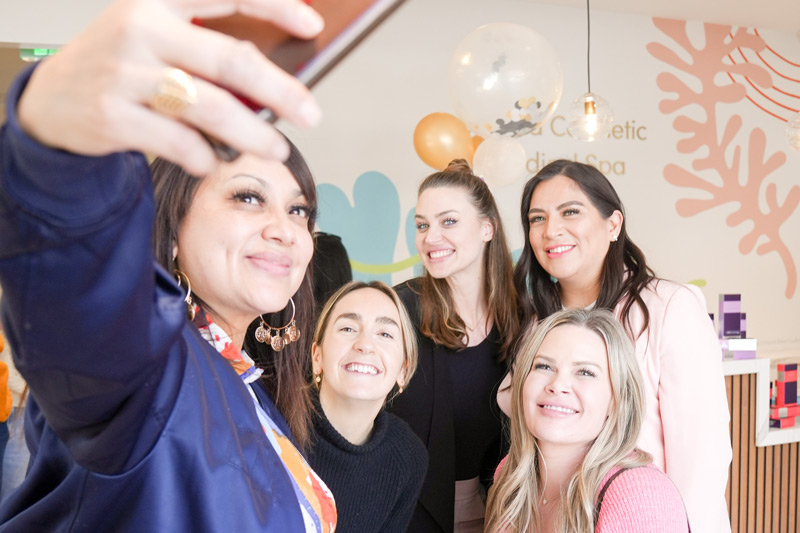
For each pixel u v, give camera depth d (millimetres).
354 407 1809
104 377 454
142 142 314
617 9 6438
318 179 5629
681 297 2154
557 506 1827
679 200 6738
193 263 914
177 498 607
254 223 905
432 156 4156
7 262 394
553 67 3184
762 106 7090
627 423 1780
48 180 363
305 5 352
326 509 1028
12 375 2207
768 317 7102
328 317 1880
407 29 5879
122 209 394
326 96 5648
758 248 7062
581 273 2338
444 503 2340
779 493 3598
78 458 536
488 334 2553
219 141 328
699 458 2020
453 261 2445
